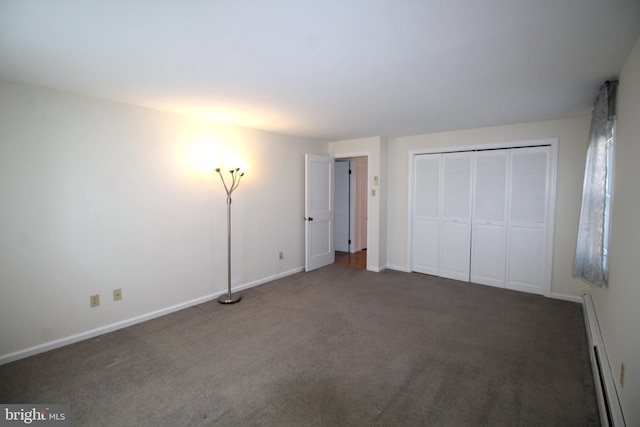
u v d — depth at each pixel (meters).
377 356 2.67
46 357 2.65
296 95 2.84
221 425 1.91
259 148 4.48
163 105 3.20
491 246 4.48
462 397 2.16
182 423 1.93
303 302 3.91
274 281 4.75
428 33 1.72
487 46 1.88
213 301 3.96
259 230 4.57
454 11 1.50
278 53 1.97
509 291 4.28
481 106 3.22
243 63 2.13
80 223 2.91
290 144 4.97
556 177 3.94
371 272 5.23
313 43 1.84
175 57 2.04
